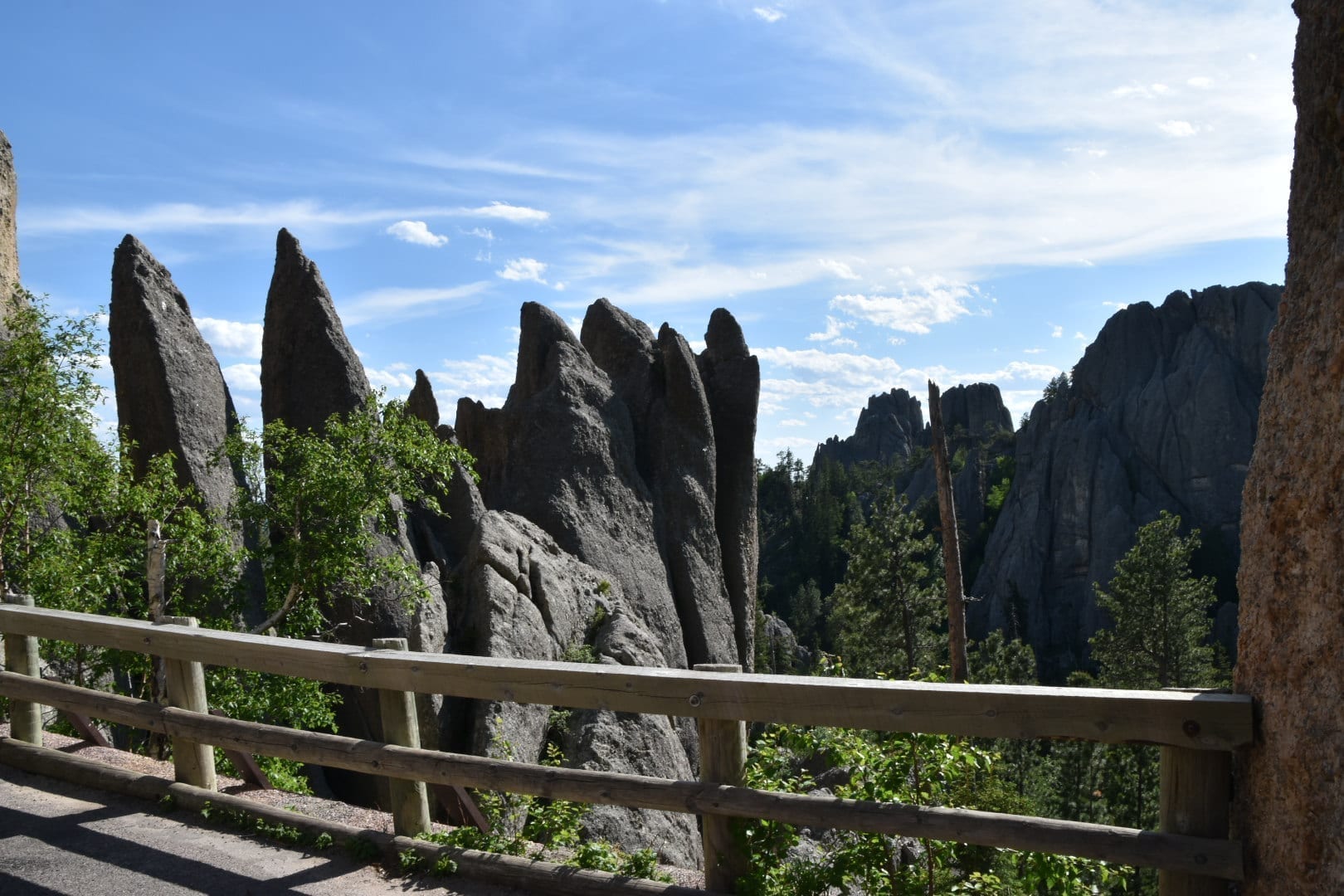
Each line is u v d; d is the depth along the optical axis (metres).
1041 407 103.88
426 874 5.10
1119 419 95.00
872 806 4.19
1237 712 3.56
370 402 17.59
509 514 27.50
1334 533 3.18
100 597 15.69
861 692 4.12
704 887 4.67
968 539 105.62
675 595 34.69
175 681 6.27
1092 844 3.81
